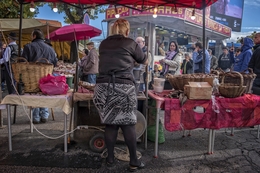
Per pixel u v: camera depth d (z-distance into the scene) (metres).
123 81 2.15
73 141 3.04
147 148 2.91
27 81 2.65
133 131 2.27
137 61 2.33
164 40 10.22
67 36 5.27
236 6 18.94
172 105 2.52
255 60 3.74
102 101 2.16
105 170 2.36
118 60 2.17
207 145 3.08
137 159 2.35
